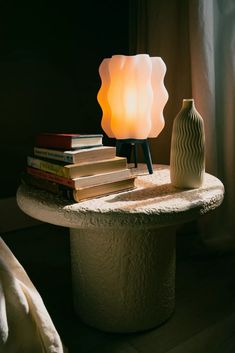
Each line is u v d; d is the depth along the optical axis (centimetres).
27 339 65
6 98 149
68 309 101
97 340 88
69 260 132
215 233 135
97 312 90
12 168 157
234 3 119
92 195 77
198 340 88
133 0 154
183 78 138
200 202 76
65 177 75
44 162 83
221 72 128
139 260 84
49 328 63
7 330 60
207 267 125
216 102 131
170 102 142
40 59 155
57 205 73
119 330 89
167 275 91
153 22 139
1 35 144
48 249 142
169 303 95
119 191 83
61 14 157
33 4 149
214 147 128
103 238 83
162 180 95
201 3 119
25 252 139
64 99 165
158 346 86
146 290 88
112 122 98
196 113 82
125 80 93
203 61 122
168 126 144
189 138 82
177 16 135
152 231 83
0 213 157
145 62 92
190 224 149
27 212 79
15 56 148
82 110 171
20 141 157
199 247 137
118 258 84
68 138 78
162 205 72
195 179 84
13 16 145
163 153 148
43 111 160
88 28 165
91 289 89
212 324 94
